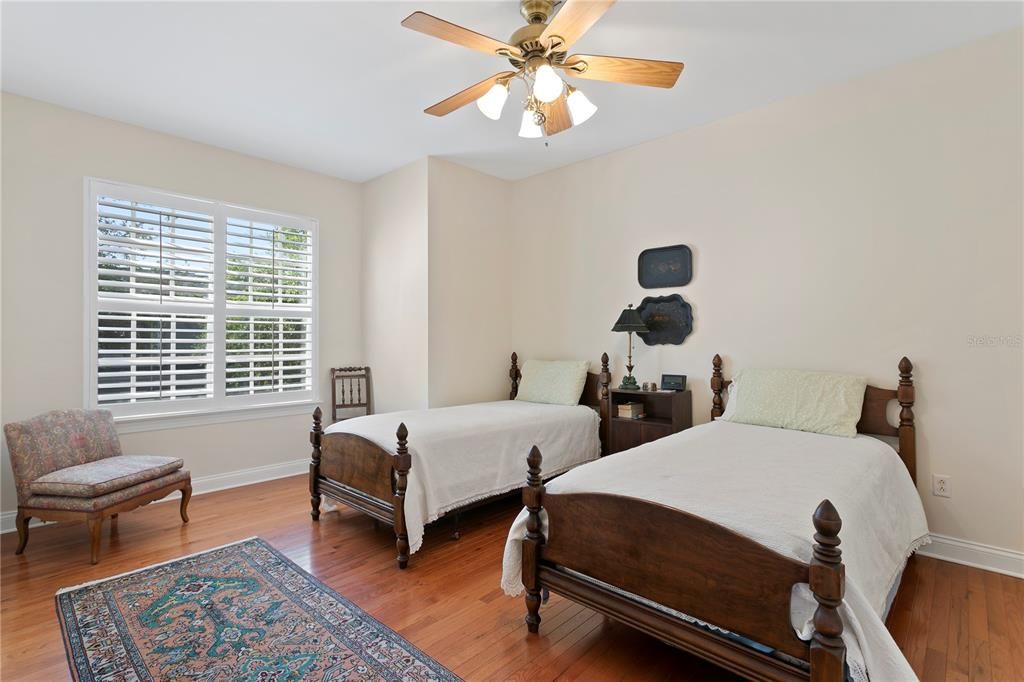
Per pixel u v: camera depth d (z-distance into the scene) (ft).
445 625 6.86
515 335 15.99
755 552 4.87
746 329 11.20
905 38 8.40
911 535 7.88
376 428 10.04
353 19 7.77
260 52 8.70
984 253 8.49
